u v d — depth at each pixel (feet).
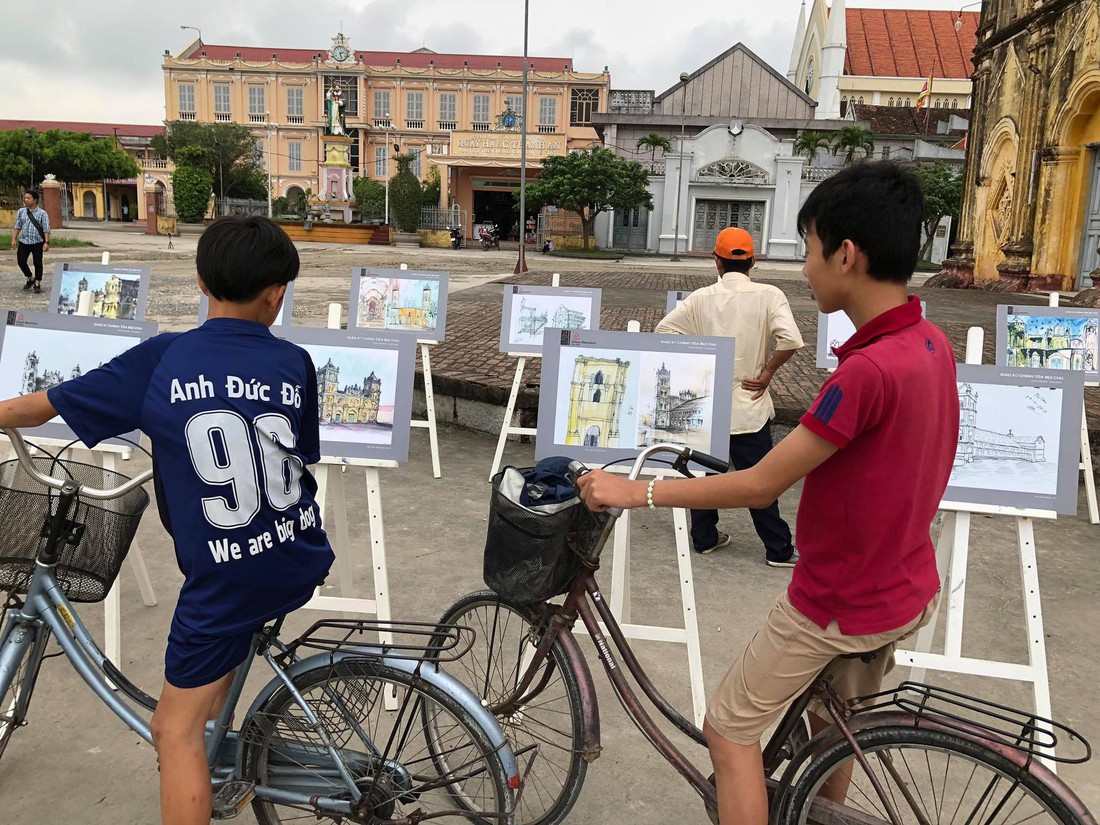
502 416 23.75
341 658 7.24
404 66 250.98
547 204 150.61
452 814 7.41
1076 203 60.54
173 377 6.26
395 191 175.01
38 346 11.51
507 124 235.20
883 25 249.75
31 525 7.42
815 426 5.64
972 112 75.05
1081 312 19.35
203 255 6.48
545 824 7.93
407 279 21.68
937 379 5.87
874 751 6.49
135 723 7.36
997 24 69.51
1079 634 13.16
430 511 17.79
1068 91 58.49
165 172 230.48
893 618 6.00
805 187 146.92
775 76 160.35
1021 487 10.19
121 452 11.69
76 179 203.00
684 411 10.75
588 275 81.82
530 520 7.10
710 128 145.89
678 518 10.49
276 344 6.79
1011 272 66.03
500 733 7.22
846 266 5.81
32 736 9.76
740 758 6.56
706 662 12.05
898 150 168.45
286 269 6.68
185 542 6.27
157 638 12.12
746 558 15.96
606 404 10.85
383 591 11.05
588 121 238.27
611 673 7.61
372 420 11.36
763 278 89.45
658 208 154.10
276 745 7.41
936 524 18.04
